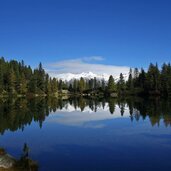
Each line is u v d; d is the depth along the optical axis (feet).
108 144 96.78
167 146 92.84
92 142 100.32
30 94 504.02
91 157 79.61
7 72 473.67
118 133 118.32
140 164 72.64
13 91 460.14
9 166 69.31
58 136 112.37
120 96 527.81
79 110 236.22
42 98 451.94
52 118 174.91
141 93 504.43
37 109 236.43
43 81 562.66
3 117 174.81
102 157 79.61
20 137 110.73
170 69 457.68
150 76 479.00
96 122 155.84
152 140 102.89
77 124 147.74
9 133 119.96
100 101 377.91
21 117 176.96
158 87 460.14
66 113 208.23
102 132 121.39
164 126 135.44
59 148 91.25
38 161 75.46
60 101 378.12
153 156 80.23
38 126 140.26
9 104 282.97
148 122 150.10
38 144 97.55
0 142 101.14
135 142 99.66
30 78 539.70
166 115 175.83
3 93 442.09
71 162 74.69
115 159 77.46
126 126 138.21
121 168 69.51
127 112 207.41
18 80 476.95
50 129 130.72
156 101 320.29
